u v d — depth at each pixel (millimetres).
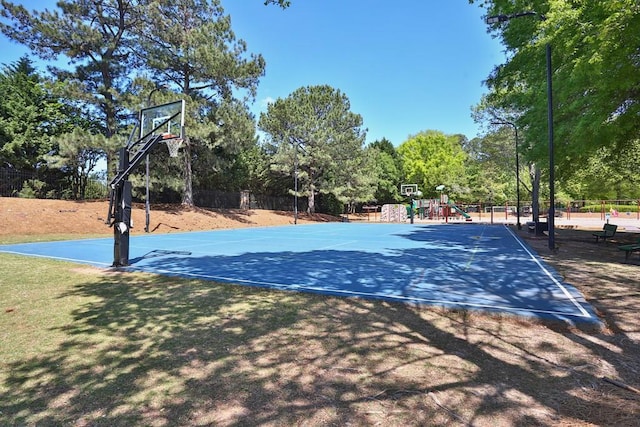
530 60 14195
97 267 9227
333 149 33906
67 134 22609
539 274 8078
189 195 27656
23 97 25594
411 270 8734
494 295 6141
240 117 25953
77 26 23016
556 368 3490
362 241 16672
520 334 4438
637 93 10453
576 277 7707
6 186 23828
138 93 23062
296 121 33875
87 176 28109
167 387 3145
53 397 2990
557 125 12820
